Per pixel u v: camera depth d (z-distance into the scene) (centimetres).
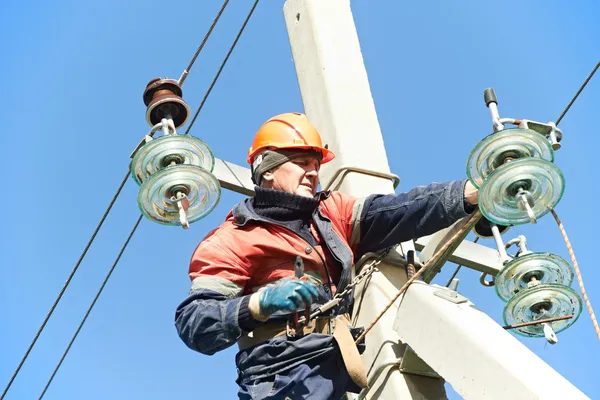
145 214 589
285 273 578
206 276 573
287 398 545
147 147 585
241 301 543
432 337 554
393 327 582
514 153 542
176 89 635
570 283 589
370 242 614
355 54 728
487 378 515
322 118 701
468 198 582
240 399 562
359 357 544
